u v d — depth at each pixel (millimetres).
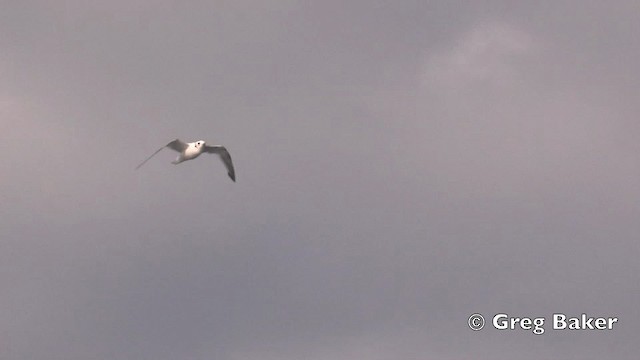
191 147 39188
